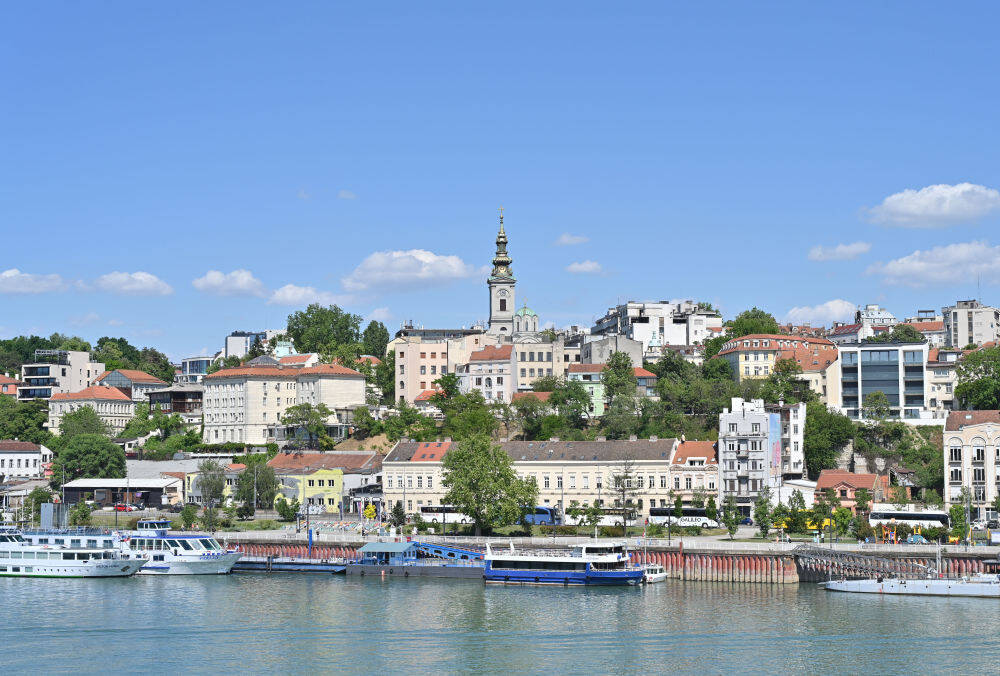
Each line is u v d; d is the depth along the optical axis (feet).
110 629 531.09
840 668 456.86
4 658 478.59
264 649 493.36
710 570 645.10
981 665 458.09
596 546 649.61
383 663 470.39
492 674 453.58
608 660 472.03
